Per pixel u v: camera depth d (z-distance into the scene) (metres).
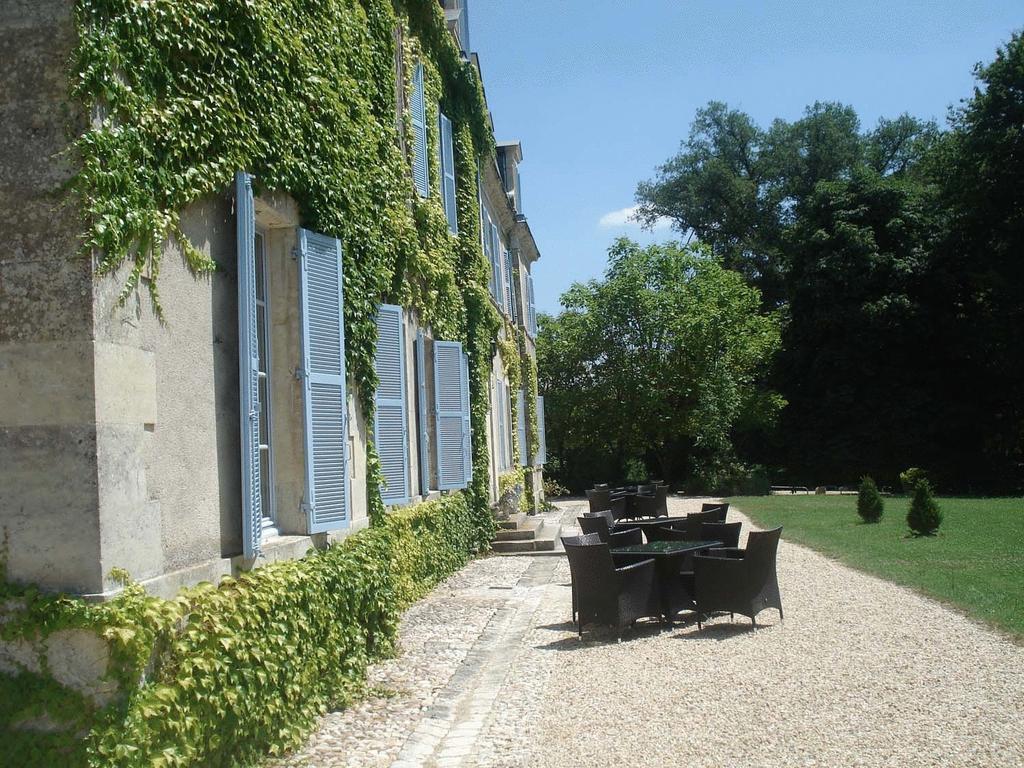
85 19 4.15
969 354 33.72
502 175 23.98
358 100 7.92
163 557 4.56
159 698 4.07
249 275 5.46
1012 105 29.12
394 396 9.53
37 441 3.99
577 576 8.48
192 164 4.98
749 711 5.71
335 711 6.21
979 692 5.78
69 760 3.72
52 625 3.80
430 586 11.45
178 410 4.82
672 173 49.88
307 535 6.38
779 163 46.81
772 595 8.62
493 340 17.69
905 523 17.14
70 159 4.05
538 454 26.59
